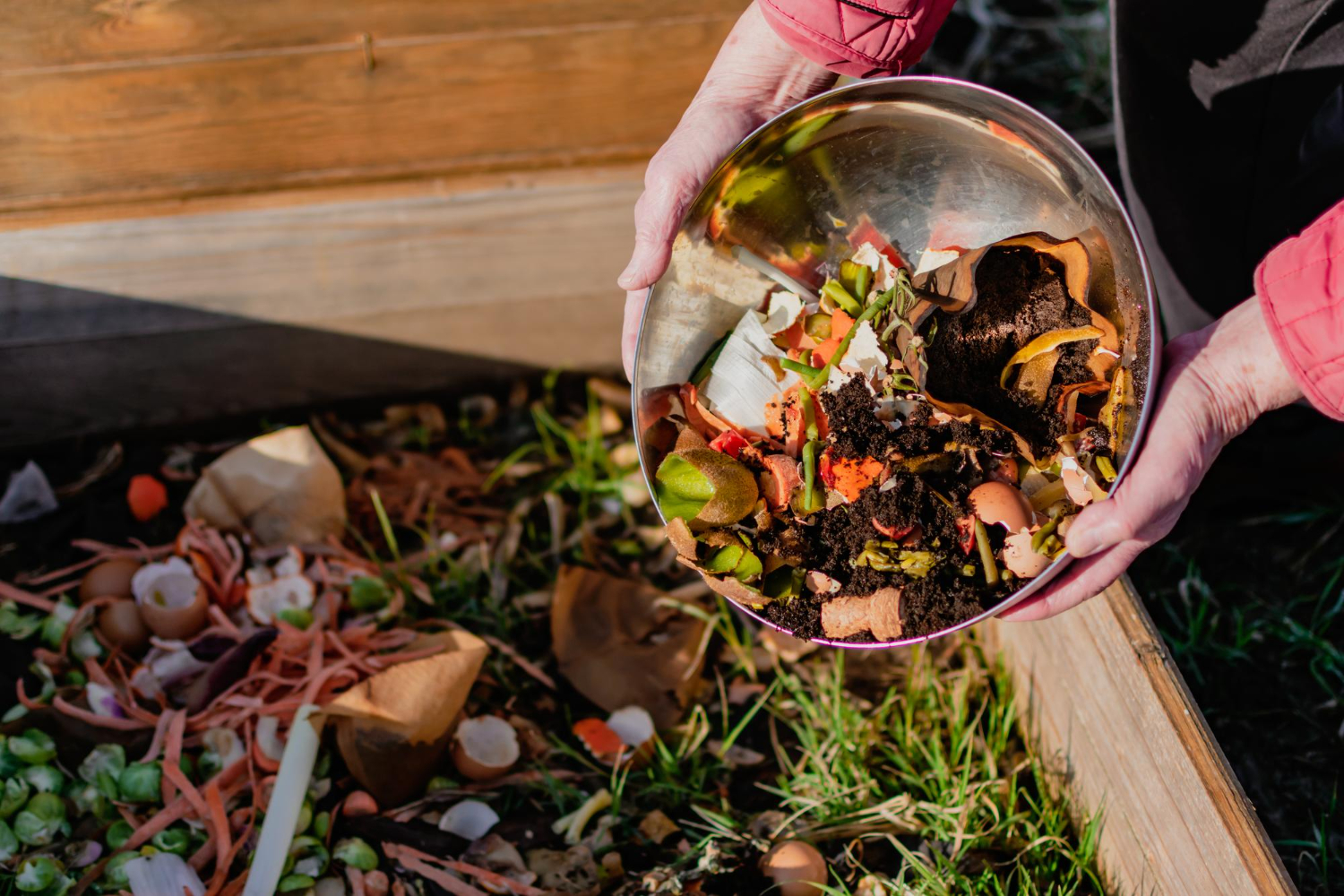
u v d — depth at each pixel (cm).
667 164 109
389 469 143
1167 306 134
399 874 117
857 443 104
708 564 102
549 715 128
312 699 121
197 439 146
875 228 107
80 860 117
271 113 133
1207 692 127
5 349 135
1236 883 102
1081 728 117
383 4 130
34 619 128
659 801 123
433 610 133
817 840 119
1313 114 117
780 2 105
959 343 105
